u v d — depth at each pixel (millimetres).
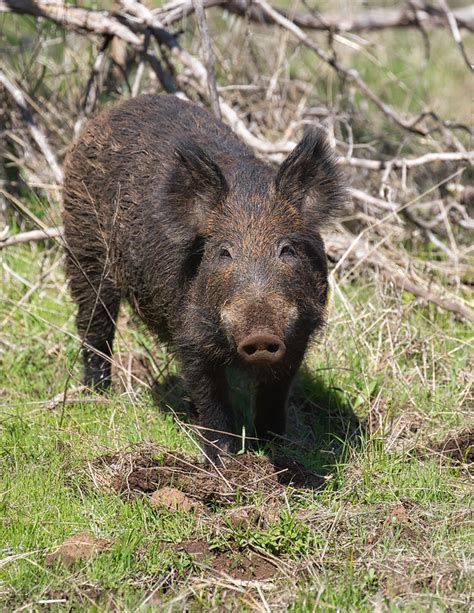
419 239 14672
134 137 10648
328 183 9633
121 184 10438
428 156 13773
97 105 15766
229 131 10820
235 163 9805
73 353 11859
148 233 9938
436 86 21125
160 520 8320
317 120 15961
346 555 7883
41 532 8227
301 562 7809
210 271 9023
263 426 10008
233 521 8258
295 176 9297
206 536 8109
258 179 9469
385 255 13773
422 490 8789
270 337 7871
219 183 9203
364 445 9555
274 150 13508
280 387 9742
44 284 13336
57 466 9227
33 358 11961
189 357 9508
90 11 14859
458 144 15164
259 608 7195
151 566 7699
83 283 11414
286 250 8914
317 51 15180
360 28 19406
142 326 11484
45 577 7590
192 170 9281
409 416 10422
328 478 9047
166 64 15516
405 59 20906
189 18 17375
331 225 9656
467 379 11125
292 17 16609
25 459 9398
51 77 16516
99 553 7863
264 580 7684
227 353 9312
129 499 8727
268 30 17406
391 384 10977
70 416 10391
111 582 7480
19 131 15383
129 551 7773
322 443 10133
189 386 9641
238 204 9172
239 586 7543
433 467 9117
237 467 9148
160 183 9844
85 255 11250
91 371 11477
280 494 8750
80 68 16344
